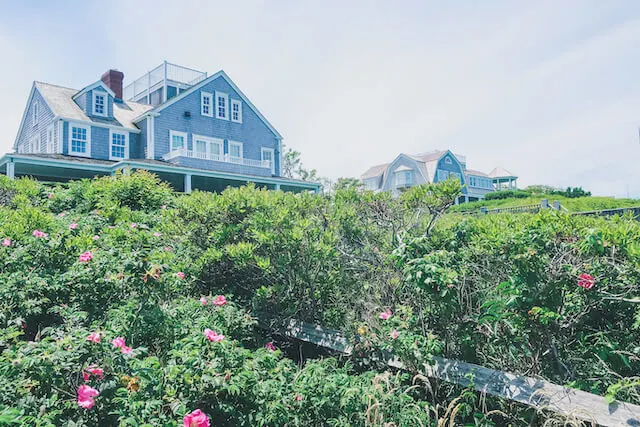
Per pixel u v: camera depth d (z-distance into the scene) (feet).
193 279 15.37
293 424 9.18
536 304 10.41
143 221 21.79
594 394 8.91
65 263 13.41
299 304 15.53
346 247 15.87
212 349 9.46
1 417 6.33
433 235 13.75
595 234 10.08
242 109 82.38
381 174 156.35
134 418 7.29
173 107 72.38
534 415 9.46
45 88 71.31
